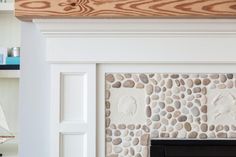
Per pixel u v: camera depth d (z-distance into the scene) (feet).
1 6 7.41
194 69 5.54
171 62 5.46
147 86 5.53
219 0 5.13
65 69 5.44
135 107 5.51
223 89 5.54
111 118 5.50
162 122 5.50
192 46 5.43
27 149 5.41
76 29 5.32
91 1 5.12
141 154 5.46
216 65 5.55
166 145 5.45
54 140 5.37
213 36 5.41
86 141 5.41
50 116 5.41
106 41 5.43
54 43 5.41
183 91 5.53
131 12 5.11
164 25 5.29
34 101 5.45
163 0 5.11
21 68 5.47
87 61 5.42
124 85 5.53
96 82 5.50
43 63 5.48
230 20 5.25
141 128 5.49
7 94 7.76
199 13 5.11
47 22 5.26
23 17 5.22
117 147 5.47
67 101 5.45
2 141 7.18
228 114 5.52
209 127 5.50
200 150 5.44
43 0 5.13
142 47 5.43
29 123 5.43
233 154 5.44
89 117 5.41
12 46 7.75
